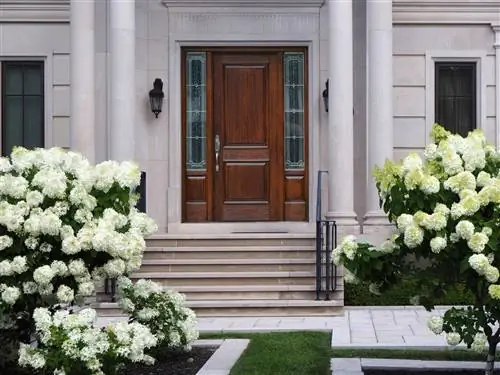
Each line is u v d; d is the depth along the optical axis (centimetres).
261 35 1362
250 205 1375
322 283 1126
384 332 939
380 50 1221
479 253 564
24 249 629
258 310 1080
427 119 1366
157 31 1358
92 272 652
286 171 1374
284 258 1186
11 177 632
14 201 635
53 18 1367
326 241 1112
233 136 1380
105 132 1298
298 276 1141
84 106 1214
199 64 1379
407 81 1367
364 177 1309
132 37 1213
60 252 638
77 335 589
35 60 1378
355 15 1328
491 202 584
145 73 1356
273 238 1222
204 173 1375
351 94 1186
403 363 716
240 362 756
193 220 1371
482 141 630
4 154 1384
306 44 1368
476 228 571
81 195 630
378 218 1206
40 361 586
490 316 600
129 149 1201
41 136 1387
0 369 696
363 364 714
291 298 1117
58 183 627
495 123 1371
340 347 835
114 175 664
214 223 1358
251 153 1377
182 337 752
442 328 597
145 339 617
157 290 750
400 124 1367
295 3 1363
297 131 1378
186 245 1221
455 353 788
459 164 600
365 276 618
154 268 1170
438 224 566
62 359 584
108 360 597
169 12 1359
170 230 1350
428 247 591
